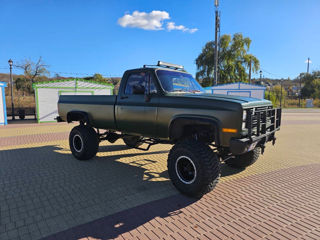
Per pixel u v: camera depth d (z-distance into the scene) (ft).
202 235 9.03
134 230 9.37
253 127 12.04
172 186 14.03
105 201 11.97
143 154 21.65
